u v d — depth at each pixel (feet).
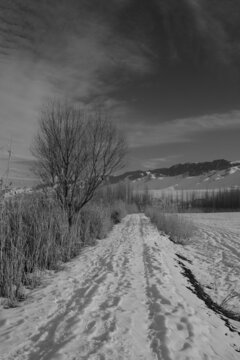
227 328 18.65
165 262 31.89
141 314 17.03
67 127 39.99
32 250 25.76
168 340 14.10
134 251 36.68
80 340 13.55
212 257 44.68
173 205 93.97
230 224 92.43
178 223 62.95
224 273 35.73
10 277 19.47
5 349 12.60
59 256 29.14
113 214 79.41
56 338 13.66
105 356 12.30
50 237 27.73
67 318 15.87
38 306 17.56
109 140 42.47
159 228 66.74
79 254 34.04
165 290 21.81
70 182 40.37
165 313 17.37
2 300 18.17
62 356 12.09
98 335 14.11
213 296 27.37
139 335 14.52
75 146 40.19
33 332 14.20
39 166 39.60
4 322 15.25
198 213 171.63
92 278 23.95
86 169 41.27
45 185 38.42
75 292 20.29
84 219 44.78
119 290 21.12
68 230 33.58
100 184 44.73
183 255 44.24
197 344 14.42
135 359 12.31
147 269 27.96
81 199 41.96
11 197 26.89
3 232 22.09
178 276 28.09
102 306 17.87
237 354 15.07
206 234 67.41
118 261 30.58
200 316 18.42
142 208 150.51
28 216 28.32
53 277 23.98
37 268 24.63
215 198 297.74
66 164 39.91
